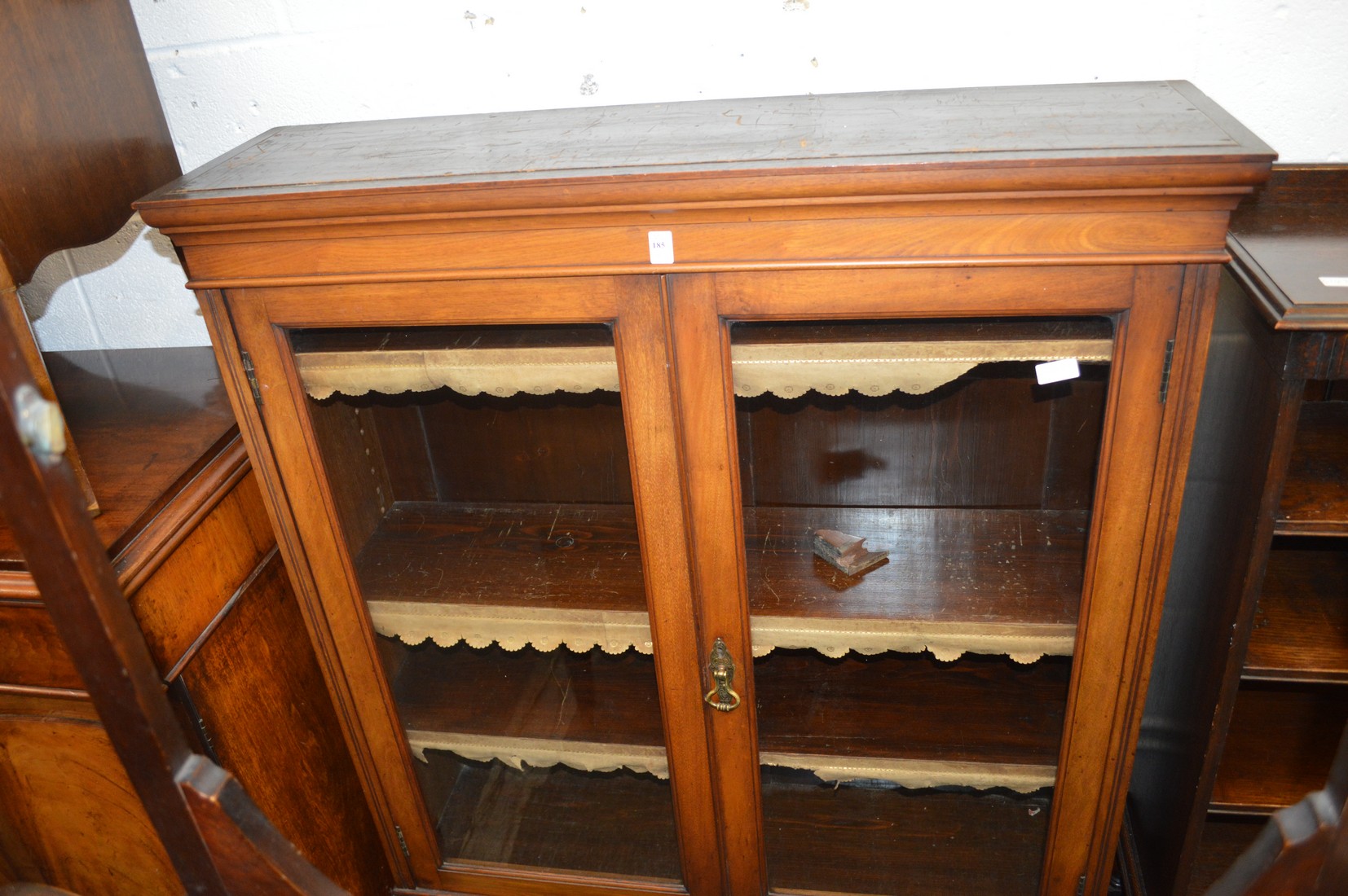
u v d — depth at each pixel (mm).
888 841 1395
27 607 973
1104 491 936
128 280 1417
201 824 575
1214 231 791
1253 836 1405
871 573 1195
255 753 1165
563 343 970
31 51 1019
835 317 892
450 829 1442
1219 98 1141
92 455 1112
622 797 1467
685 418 956
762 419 1260
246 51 1258
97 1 1112
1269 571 1205
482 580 1249
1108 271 829
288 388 1014
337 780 1353
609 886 1360
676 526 1025
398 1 1209
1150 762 1349
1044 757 1213
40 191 1034
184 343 1473
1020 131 881
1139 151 777
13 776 1143
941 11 1126
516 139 1027
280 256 923
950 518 1289
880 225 832
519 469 1350
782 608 1147
